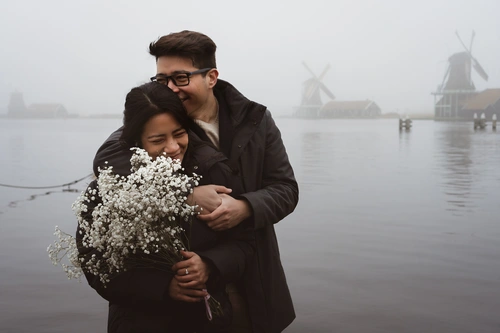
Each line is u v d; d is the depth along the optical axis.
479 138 31.92
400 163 16.06
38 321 3.72
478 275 4.68
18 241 6.07
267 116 2.24
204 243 1.92
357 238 6.12
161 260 1.87
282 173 2.21
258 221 1.99
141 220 1.70
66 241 1.87
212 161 1.99
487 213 7.66
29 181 12.25
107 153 1.93
